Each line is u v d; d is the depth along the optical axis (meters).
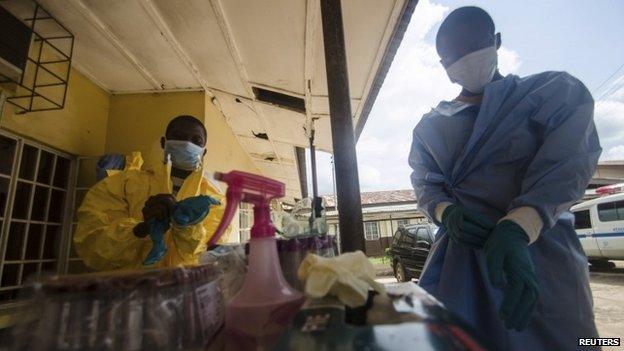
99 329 0.41
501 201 0.92
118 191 1.36
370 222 14.73
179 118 1.61
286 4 1.98
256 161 6.02
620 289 5.89
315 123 3.57
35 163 2.25
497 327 0.89
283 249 0.74
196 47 2.47
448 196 1.04
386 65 2.50
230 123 3.99
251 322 0.53
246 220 3.91
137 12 2.09
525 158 0.90
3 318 1.80
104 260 1.14
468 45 0.96
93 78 2.77
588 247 7.80
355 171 1.04
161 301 0.45
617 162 12.44
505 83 0.95
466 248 0.99
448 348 0.33
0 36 1.71
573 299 0.82
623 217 7.13
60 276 0.45
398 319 0.40
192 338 0.47
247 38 2.34
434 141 1.08
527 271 0.66
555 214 0.75
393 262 7.58
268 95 3.29
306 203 1.02
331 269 0.49
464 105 1.06
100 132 2.87
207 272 0.56
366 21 2.02
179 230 1.08
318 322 0.40
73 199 2.51
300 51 2.39
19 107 2.03
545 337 0.82
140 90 3.03
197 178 1.45
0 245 2.00
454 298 0.95
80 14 2.06
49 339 0.40
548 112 0.85
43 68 2.11
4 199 2.03
